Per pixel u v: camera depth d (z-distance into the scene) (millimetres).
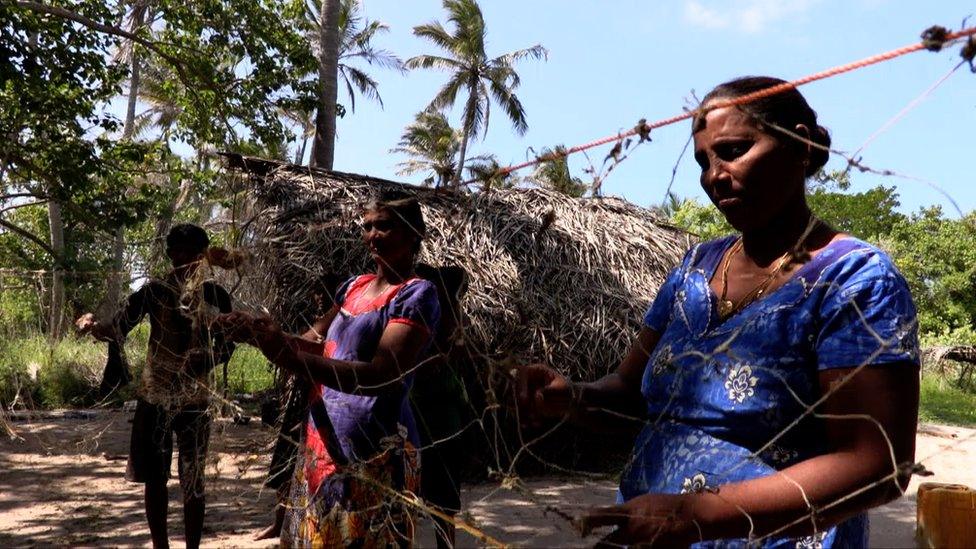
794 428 1359
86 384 10469
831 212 30812
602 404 1679
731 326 1433
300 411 4891
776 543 1356
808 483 1223
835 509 1225
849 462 1234
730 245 1576
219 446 3752
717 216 25109
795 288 1375
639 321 7160
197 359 3303
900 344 1261
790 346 1360
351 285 2799
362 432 2451
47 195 11328
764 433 1377
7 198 11203
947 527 1864
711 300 1506
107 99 12406
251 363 10719
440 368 3689
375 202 2621
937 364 19766
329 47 18188
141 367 4711
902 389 1257
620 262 7594
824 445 1357
